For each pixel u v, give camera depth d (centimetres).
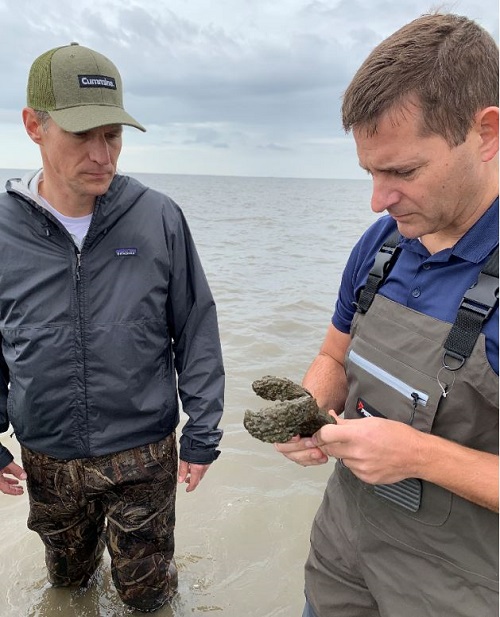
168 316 269
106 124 216
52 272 235
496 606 158
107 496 266
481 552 159
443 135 138
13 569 318
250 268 1158
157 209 251
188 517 360
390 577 180
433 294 163
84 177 224
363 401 181
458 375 151
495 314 146
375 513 182
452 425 157
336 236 1833
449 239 162
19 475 269
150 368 250
